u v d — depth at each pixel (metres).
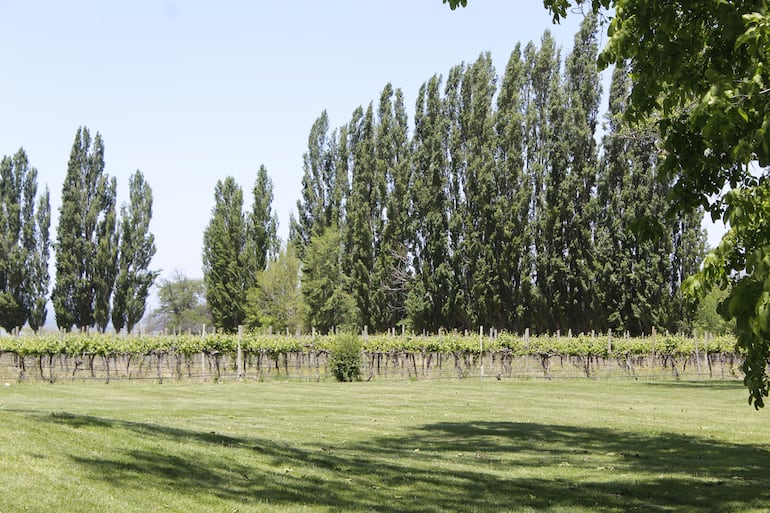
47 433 9.49
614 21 7.39
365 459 11.97
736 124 6.05
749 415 20.83
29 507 6.62
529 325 56.44
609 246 54.03
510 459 13.02
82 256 66.12
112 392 26.53
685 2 7.09
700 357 43.47
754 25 5.67
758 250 4.64
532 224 56.38
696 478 11.43
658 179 7.68
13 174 67.88
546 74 58.00
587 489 10.52
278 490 8.91
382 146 62.72
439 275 57.19
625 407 23.05
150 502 7.50
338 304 65.12
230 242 70.75
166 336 33.97
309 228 70.19
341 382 34.53
